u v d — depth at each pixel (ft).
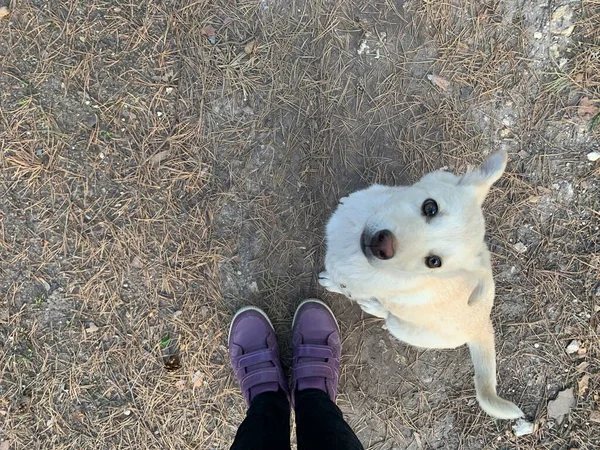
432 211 2.47
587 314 3.28
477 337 2.81
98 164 3.06
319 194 3.22
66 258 3.06
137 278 3.11
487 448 3.32
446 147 3.26
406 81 3.26
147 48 3.09
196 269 3.15
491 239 3.27
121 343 3.10
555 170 3.28
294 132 3.20
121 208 3.09
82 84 3.04
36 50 3.01
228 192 3.16
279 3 3.17
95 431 3.07
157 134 3.10
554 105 3.28
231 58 3.14
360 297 2.92
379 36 3.24
